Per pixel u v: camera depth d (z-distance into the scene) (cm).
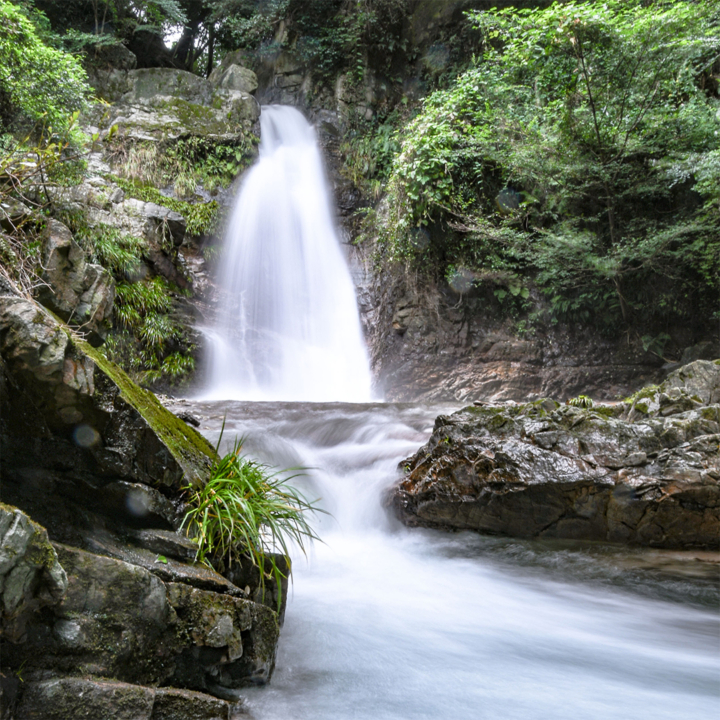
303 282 1435
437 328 1325
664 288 1211
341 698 269
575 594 433
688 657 330
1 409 225
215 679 246
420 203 1276
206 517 272
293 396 1252
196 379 1119
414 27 1638
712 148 1063
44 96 852
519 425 524
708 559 473
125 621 215
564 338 1279
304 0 1725
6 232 384
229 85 1650
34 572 185
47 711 190
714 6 959
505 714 262
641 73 1027
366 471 621
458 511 532
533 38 1026
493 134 1206
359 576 456
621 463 483
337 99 1675
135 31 1778
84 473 250
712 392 555
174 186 1379
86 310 402
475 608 400
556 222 1258
